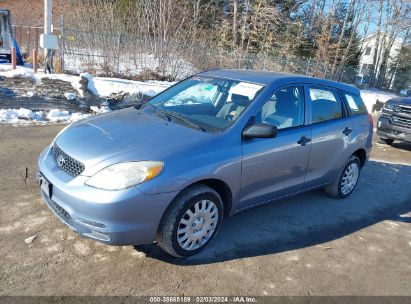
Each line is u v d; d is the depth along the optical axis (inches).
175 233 130.7
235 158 142.3
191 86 181.2
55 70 576.7
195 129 145.9
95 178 121.0
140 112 167.0
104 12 729.6
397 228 188.4
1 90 385.7
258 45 981.2
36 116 322.0
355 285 137.7
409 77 1218.6
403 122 351.3
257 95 158.7
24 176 194.1
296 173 174.6
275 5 1154.7
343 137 197.5
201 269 134.5
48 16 523.2
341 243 166.1
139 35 668.1
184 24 816.3
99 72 603.2
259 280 132.9
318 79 194.2
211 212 140.5
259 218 179.8
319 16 1183.6
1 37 661.9
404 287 140.4
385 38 1294.3
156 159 125.0
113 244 121.5
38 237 142.3
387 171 286.0
